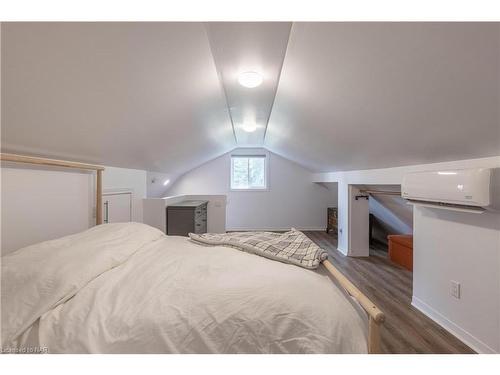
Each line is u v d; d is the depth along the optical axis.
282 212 5.55
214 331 0.93
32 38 0.76
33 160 1.34
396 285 2.61
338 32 0.98
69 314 0.92
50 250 1.18
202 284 1.10
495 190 1.29
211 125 2.71
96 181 2.06
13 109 0.99
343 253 3.78
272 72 1.58
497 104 0.95
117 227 1.70
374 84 1.21
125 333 0.90
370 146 2.10
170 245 1.80
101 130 1.53
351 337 0.92
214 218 4.10
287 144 3.82
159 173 3.81
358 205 3.63
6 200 1.32
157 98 1.50
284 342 0.92
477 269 1.57
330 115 1.86
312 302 1.00
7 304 0.93
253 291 1.04
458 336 1.70
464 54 0.81
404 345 1.63
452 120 1.19
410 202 1.96
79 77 1.00
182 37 1.08
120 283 1.13
